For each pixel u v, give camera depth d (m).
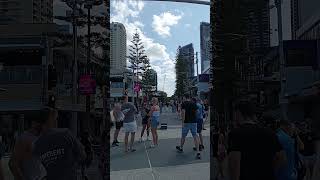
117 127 16.42
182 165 12.23
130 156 13.82
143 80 72.00
